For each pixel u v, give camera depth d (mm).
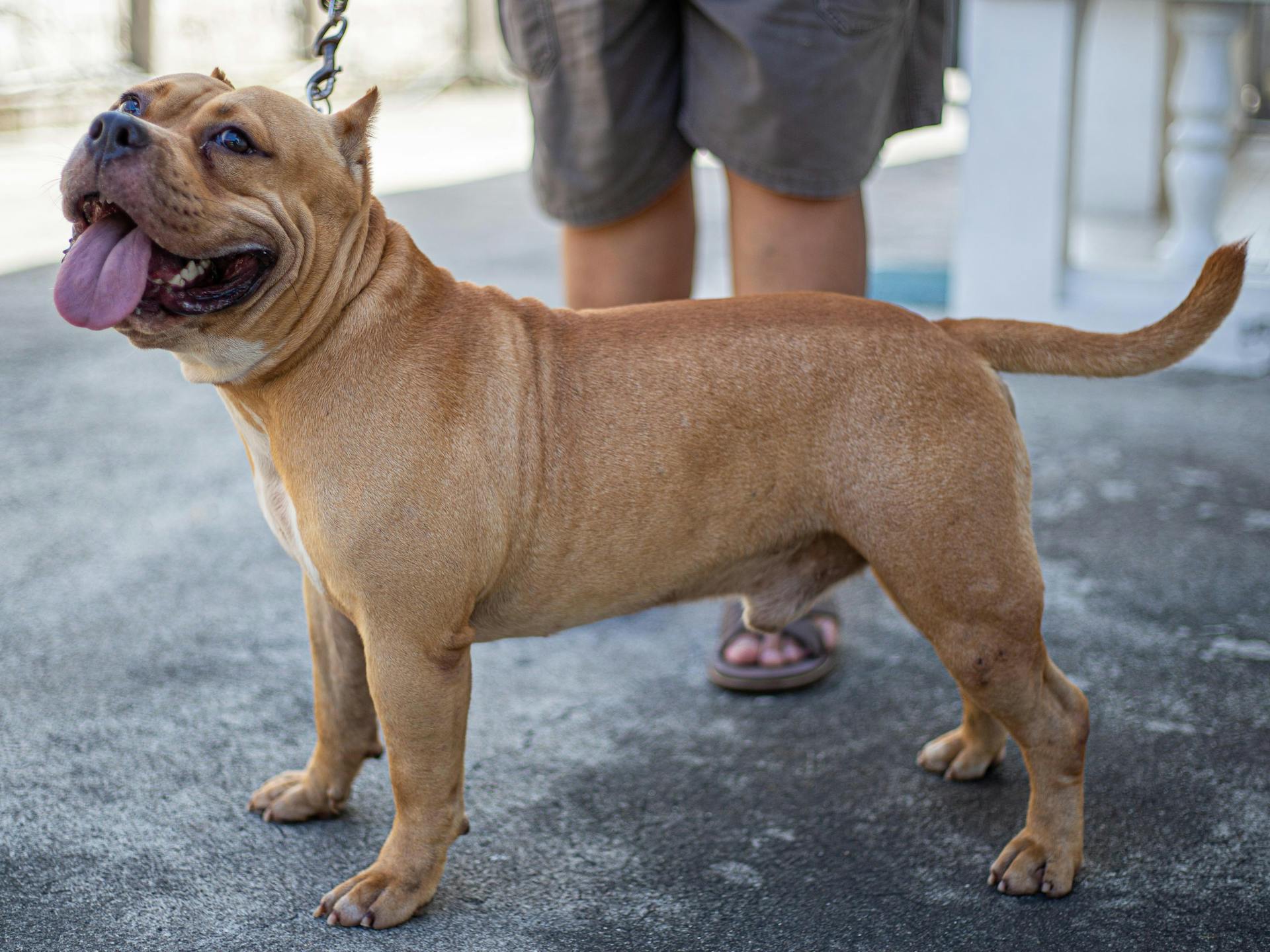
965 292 5215
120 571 3477
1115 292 5125
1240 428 4398
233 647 3068
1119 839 2271
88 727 2684
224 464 4305
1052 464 4141
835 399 2143
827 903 2127
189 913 2090
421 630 2008
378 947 2010
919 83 2910
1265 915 2053
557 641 3135
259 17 14609
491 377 2072
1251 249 5512
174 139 1862
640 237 3006
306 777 2387
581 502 2109
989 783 2490
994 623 2102
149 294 1899
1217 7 4996
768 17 2547
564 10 2756
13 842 2271
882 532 2123
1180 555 3445
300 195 1968
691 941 2029
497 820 2381
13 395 4938
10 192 9047
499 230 7898
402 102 15945
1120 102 7703
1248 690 2762
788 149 2643
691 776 2525
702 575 2219
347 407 1998
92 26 12789
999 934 2031
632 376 2143
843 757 2590
